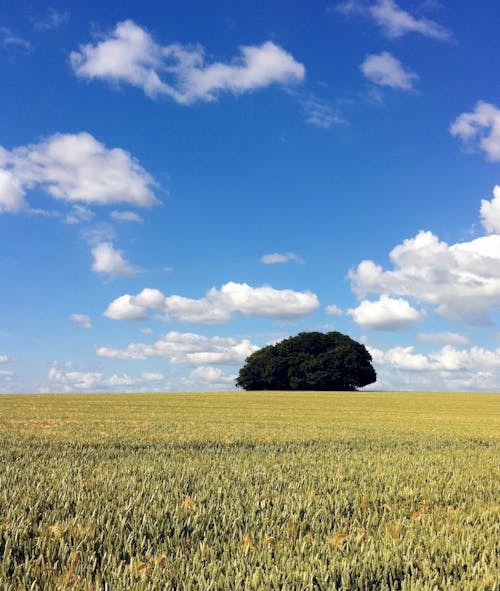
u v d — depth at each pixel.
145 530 5.28
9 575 4.18
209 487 7.52
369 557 4.60
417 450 14.85
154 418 27.84
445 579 4.27
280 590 3.96
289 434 18.59
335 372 104.44
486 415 42.56
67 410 35.28
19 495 6.55
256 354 117.25
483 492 8.13
